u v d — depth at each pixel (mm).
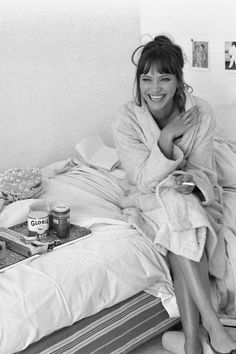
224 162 2570
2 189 2541
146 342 2256
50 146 3035
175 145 2289
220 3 2793
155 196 2283
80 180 2750
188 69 3012
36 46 2873
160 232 2152
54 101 3000
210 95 2947
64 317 1896
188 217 2135
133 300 2121
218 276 2213
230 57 2812
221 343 1977
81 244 2145
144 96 2307
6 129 2854
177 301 2123
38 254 2061
